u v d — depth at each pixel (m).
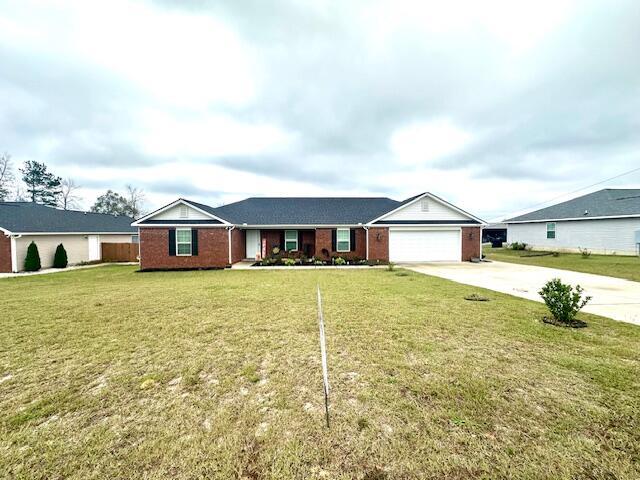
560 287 5.34
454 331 4.83
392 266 13.64
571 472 1.94
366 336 4.62
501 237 39.72
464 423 2.46
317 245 17.73
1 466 2.07
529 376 3.27
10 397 2.99
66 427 2.50
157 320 5.60
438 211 17.58
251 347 4.25
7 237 15.02
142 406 2.80
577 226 22.36
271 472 1.99
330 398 2.89
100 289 9.02
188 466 2.05
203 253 15.27
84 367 3.66
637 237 19.06
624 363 3.58
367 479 1.92
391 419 2.54
